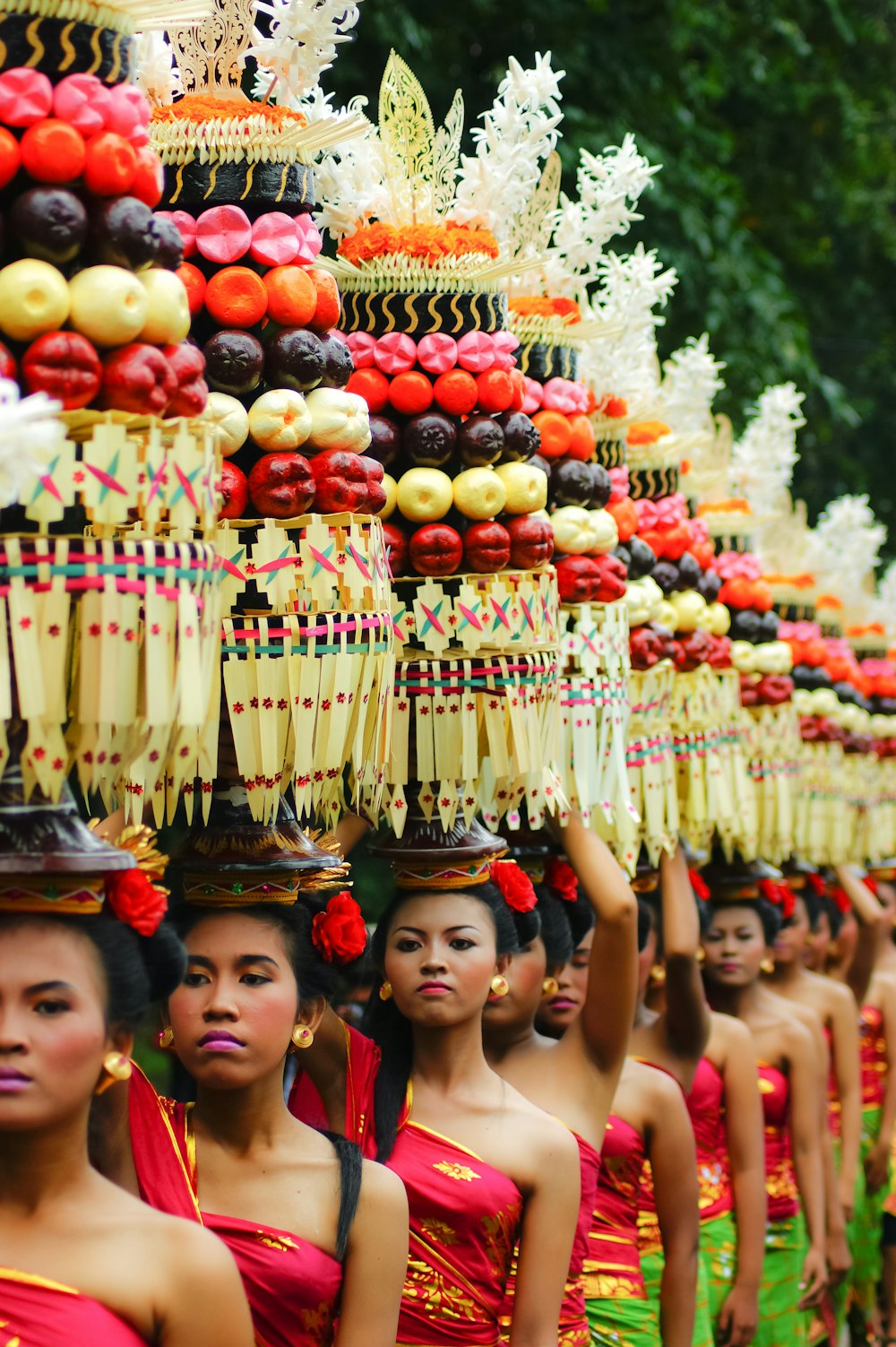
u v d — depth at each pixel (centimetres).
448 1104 916
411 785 892
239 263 702
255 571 693
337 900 768
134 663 559
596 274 1050
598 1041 1023
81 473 545
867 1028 2012
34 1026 559
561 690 981
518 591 867
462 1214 886
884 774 1964
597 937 1005
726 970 1511
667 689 1126
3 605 540
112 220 552
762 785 1398
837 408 2469
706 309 2280
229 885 727
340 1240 740
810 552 1692
